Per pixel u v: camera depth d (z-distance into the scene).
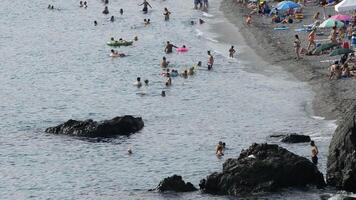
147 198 131.62
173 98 196.12
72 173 146.38
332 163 130.50
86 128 166.38
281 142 155.88
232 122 174.62
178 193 132.25
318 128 165.50
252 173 129.38
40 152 157.75
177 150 156.50
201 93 199.50
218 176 131.50
